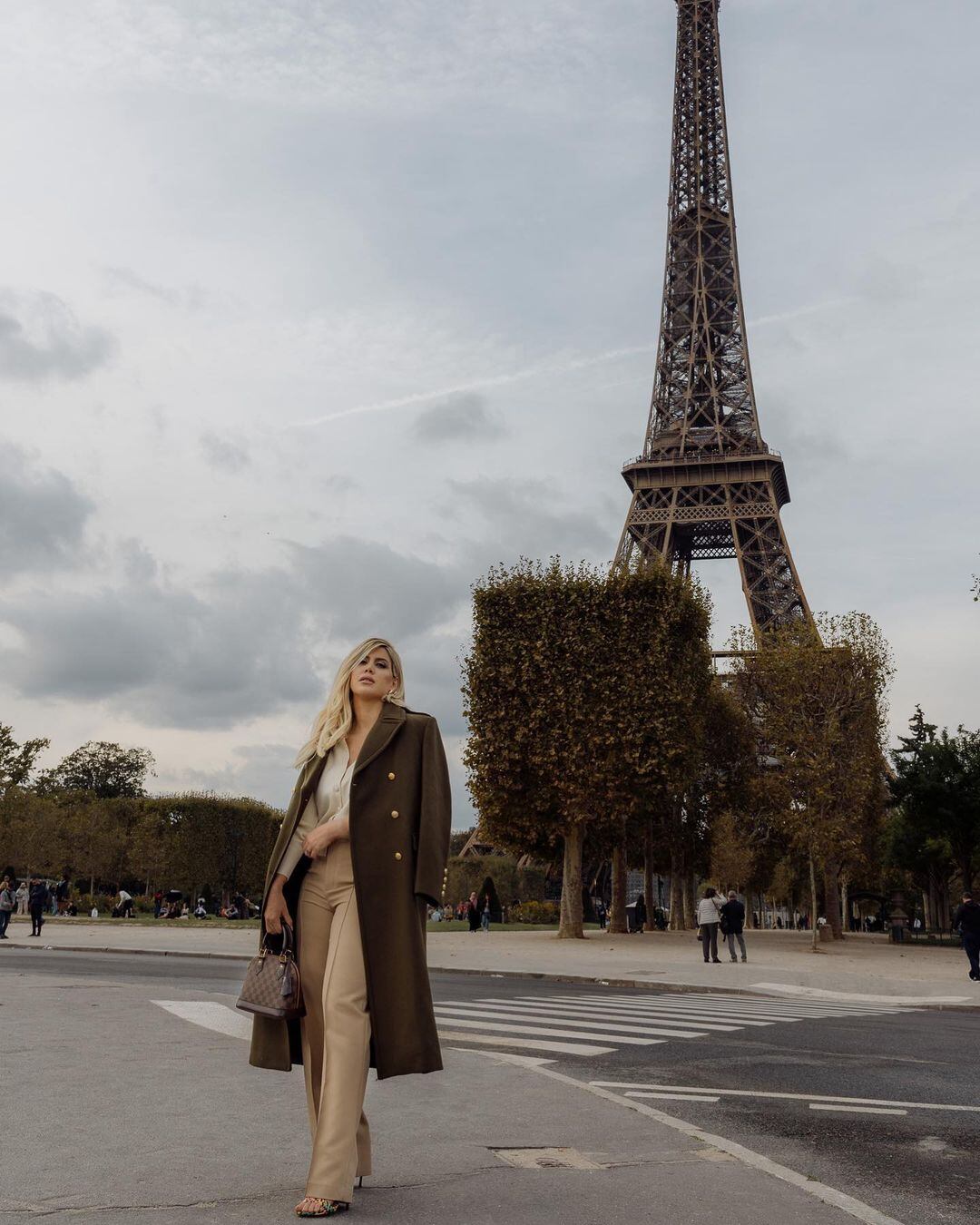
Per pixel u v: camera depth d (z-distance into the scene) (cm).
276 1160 622
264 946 592
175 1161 610
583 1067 1180
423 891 575
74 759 13562
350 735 618
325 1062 549
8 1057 970
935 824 6575
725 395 10094
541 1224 526
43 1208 511
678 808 6141
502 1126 773
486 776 4809
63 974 2302
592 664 4800
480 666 4919
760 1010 2019
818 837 5022
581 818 4653
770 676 5425
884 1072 1187
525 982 2616
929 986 2733
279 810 10188
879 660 5469
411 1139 719
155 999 1591
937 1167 729
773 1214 567
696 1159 691
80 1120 711
